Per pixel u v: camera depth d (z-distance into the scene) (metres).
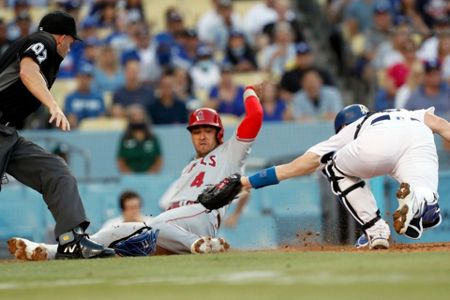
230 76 51.47
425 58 54.50
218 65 56.16
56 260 22.53
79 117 50.00
